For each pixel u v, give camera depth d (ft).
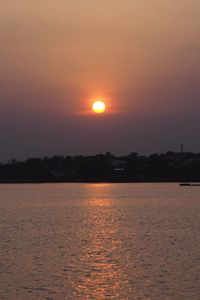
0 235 397.60
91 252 309.83
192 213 609.42
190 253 303.48
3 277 244.22
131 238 375.25
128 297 212.64
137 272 253.44
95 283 233.35
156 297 212.23
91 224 480.23
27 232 417.69
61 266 267.80
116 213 613.11
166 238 374.22
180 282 233.76
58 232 416.26
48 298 211.61
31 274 249.96
